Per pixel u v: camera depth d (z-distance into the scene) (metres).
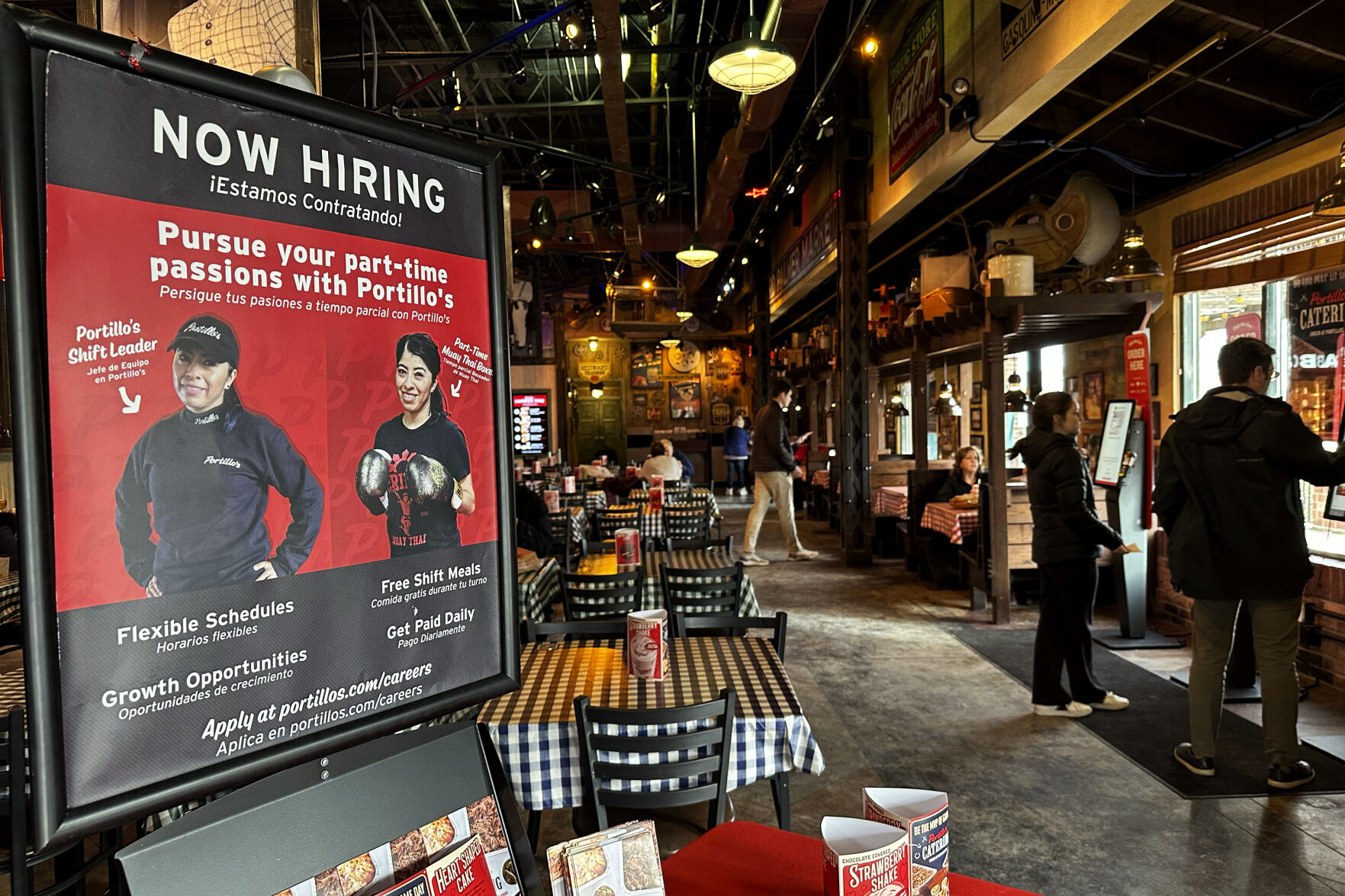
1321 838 2.96
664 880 1.38
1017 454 4.41
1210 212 5.95
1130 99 5.66
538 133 12.30
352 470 1.03
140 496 0.85
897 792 1.24
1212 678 3.46
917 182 7.45
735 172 8.58
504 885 1.09
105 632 0.83
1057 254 6.98
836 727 4.20
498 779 1.16
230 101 0.93
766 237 17.14
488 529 1.20
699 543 5.46
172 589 0.87
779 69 4.84
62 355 0.80
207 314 0.91
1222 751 3.72
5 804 1.92
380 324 1.07
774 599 7.27
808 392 19.38
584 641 3.43
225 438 0.92
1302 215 5.07
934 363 9.55
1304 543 3.27
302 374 0.99
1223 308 6.10
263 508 0.95
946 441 13.09
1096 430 8.41
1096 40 4.56
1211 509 3.33
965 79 6.24
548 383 17.30
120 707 0.83
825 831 1.17
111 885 0.86
